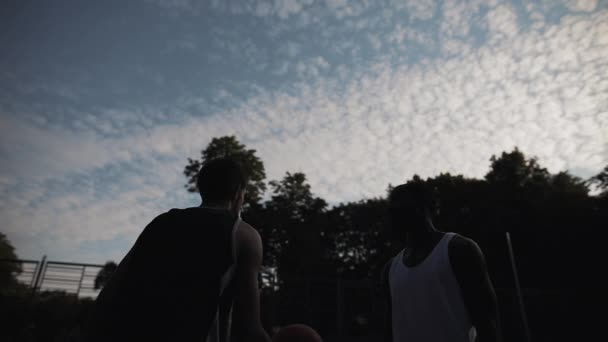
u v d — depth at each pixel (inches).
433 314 56.5
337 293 708.0
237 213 52.6
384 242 1229.7
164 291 39.6
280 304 676.1
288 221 1256.8
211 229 43.2
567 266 900.0
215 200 49.5
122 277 43.0
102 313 40.6
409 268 62.8
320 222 1307.8
